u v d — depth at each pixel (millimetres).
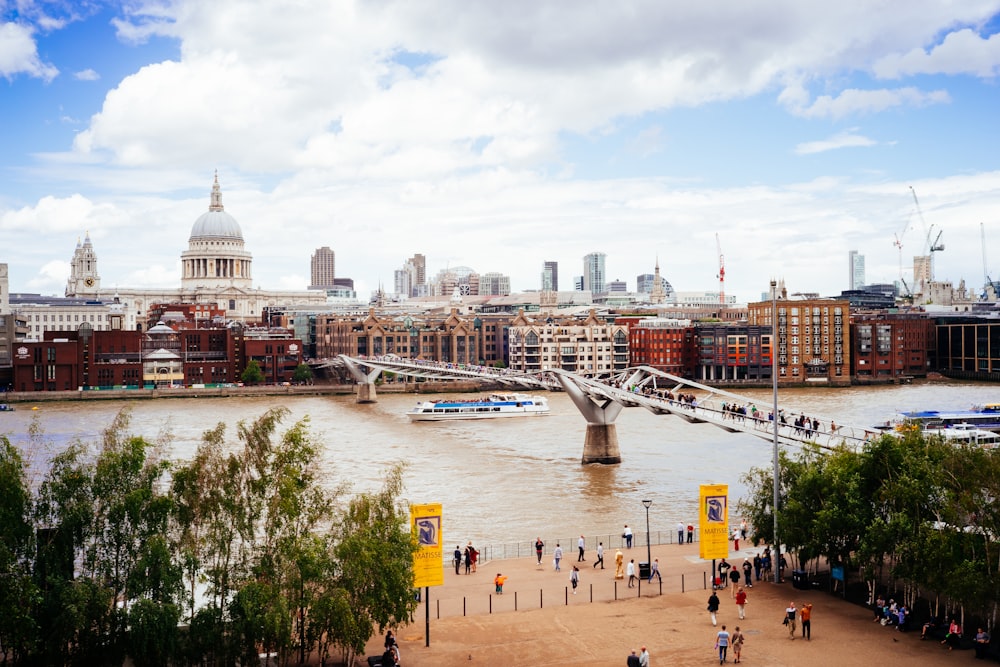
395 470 66875
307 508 59188
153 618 50875
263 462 57781
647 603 66875
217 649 52906
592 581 73062
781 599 67188
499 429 185500
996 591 57250
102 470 55094
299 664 55344
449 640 59844
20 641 49750
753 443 153875
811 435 99750
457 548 77500
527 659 56312
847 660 55188
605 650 57594
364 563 54969
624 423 182000
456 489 117312
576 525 97312
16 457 54719
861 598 67188
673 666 54812
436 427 190000
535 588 71500
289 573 54000
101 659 52156
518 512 103812
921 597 66688
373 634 60531
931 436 72812
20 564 52656
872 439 80688
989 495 62344
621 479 123438
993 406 179375
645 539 90438
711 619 62688
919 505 63750
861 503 66750
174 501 56219
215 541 55812
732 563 77250
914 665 54344
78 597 50719
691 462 136250
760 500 74875
